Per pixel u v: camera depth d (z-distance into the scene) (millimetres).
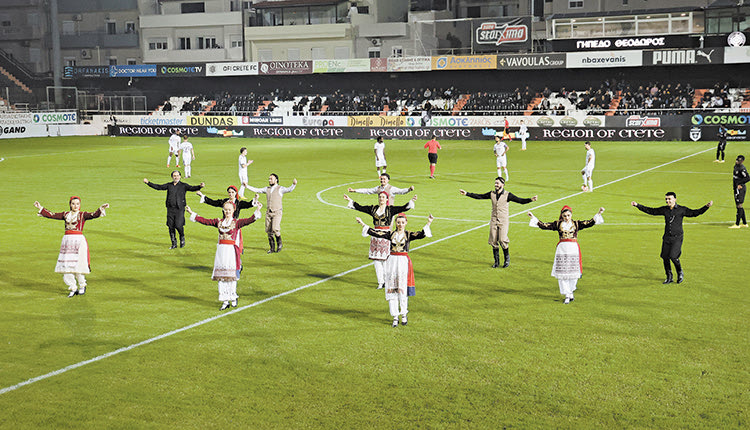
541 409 8023
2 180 31672
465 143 54312
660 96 56312
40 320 11492
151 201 25406
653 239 18078
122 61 82750
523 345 10180
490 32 59750
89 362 9539
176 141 37281
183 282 14078
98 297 12938
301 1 73875
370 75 67750
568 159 40406
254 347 10148
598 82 60625
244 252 16906
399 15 77500
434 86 65938
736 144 48531
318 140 60031
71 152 47625
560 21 59500
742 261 15414
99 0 82688
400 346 10164
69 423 7688
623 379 8867
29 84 75062
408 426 7602
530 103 60844
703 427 7555
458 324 11211
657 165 36125
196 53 79062
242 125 63750
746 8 54531
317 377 9000
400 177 32344
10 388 8641
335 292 13250
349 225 20500
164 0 81375
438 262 15719
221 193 27641
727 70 56906
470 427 7578
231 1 79625
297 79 69875
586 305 12234
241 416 7859
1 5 82875
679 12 56031
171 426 7621
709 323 11109
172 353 9898
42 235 19141
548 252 16719
